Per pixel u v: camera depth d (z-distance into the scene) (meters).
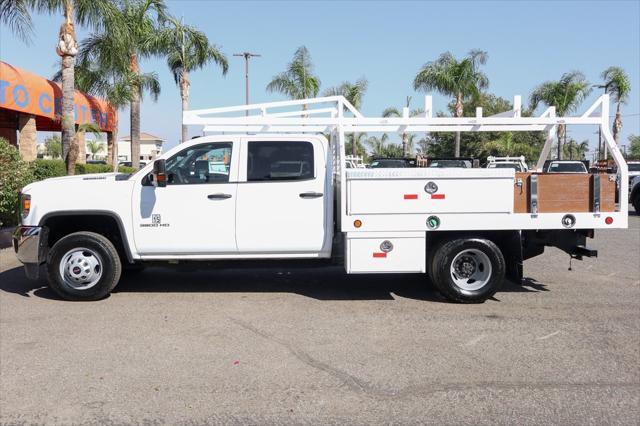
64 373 4.79
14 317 6.41
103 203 7.06
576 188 6.97
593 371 4.87
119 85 25.81
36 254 7.04
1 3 16.02
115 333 5.85
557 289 7.94
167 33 29.58
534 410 4.14
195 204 7.06
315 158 7.16
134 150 29.19
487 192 6.92
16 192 11.23
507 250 7.20
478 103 30.00
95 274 7.06
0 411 4.11
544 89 32.28
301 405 4.22
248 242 7.11
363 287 7.96
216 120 7.75
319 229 7.12
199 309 6.77
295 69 32.09
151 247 7.11
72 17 18.38
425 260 7.04
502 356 5.22
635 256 10.82
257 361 5.08
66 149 18.66
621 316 6.54
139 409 4.15
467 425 3.93
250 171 7.13
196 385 4.56
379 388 4.52
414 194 6.90
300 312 6.66
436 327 6.09
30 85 20.19
